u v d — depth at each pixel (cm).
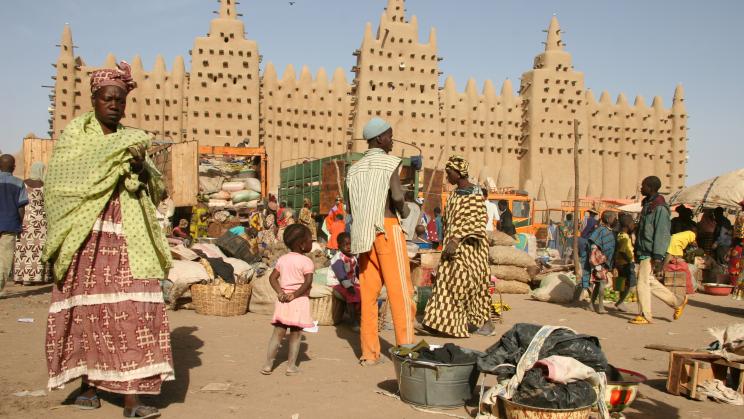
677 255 1142
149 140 377
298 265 498
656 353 615
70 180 358
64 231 358
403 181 1538
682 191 1748
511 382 373
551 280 1037
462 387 413
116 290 364
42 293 912
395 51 3953
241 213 1736
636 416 411
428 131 3975
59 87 3625
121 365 361
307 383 466
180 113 3866
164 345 377
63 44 3659
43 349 550
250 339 621
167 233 1257
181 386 448
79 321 364
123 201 373
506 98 4394
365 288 528
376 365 527
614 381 391
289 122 4056
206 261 812
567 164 4303
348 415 392
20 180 869
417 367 410
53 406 390
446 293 635
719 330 509
